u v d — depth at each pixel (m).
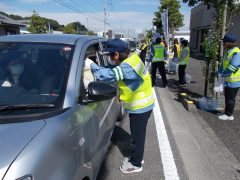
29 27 38.75
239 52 6.33
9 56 3.27
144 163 4.57
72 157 2.38
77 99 2.87
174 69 15.78
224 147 5.28
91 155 2.96
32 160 1.97
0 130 2.19
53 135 2.22
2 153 1.95
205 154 4.96
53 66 3.10
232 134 5.94
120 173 4.27
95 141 3.14
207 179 4.14
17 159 1.93
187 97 8.85
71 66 3.07
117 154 4.88
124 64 3.58
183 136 5.79
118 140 5.48
